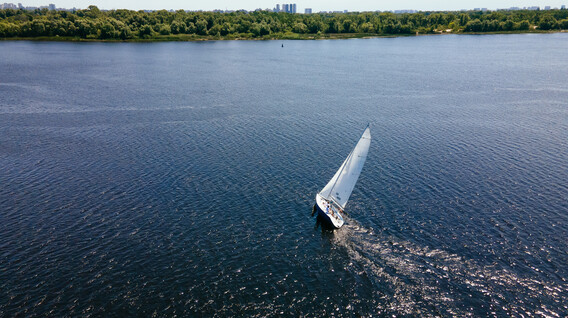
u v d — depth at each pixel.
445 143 87.88
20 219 56.47
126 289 43.91
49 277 45.41
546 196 63.25
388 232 54.53
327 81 163.00
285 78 169.25
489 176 70.69
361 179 69.88
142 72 177.88
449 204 61.22
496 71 183.25
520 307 41.75
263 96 134.25
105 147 84.19
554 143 87.06
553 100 126.94
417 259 49.22
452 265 48.00
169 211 59.19
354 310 41.81
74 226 55.06
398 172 72.62
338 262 48.88
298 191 65.94
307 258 49.53
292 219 57.84
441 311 41.62
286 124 102.31
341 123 103.75
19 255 48.88
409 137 92.25
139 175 70.75
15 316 40.03
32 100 122.31
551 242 51.66
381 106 121.69
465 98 131.38
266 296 43.38
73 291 43.50
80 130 95.00
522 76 169.62
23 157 78.12
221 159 78.38
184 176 70.62
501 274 46.34
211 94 135.75
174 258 48.97
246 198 63.34
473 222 56.38
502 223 56.00
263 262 48.69
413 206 60.84
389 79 167.50
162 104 120.88
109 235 53.22
